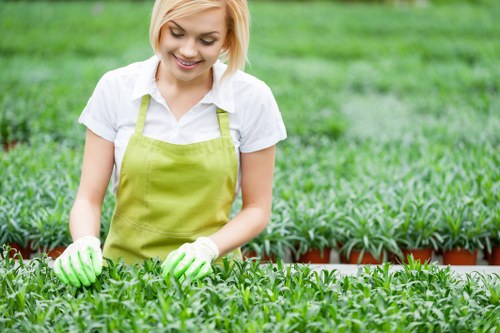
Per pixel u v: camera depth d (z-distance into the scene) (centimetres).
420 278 359
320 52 1580
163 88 341
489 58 1485
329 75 1257
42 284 339
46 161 653
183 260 324
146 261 344
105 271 343
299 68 1302
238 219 347
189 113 340
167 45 313
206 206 345
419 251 521
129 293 318
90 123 343
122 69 346
